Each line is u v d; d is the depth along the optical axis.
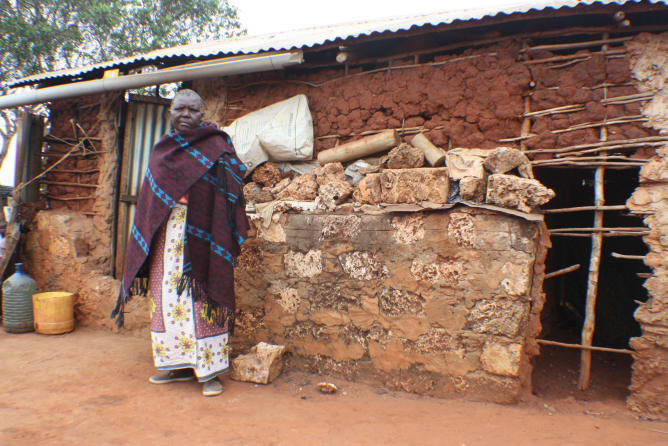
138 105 5.59
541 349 4.73
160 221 3.44
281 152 4.32
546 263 5.39
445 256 3.49
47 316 5.21
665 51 3.21
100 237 5.66
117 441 2.73
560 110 3.42
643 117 3.22
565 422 3.08
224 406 3.32
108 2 10.49
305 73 4.51
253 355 4.00
